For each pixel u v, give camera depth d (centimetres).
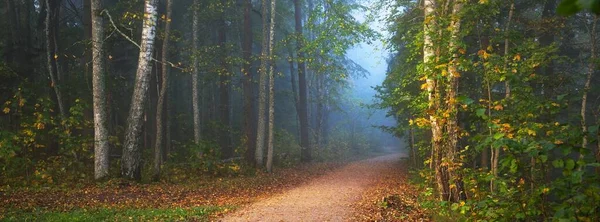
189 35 3250
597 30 1648
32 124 1689
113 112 2855
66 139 1714
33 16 2638
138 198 1349
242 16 2980
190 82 3419
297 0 3125
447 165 958
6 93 1970
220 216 1100
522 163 484
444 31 982
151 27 1644
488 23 1055
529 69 962
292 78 3409
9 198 1212
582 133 453
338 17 2033
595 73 1727
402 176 2258
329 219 1070
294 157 3300
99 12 1620
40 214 1008
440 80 946
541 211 513
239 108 4006
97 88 1614
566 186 451
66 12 2931
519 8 1661
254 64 3609
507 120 669
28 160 1591
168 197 1406
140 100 1642
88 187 1492
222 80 2753
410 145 2459
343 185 1892
